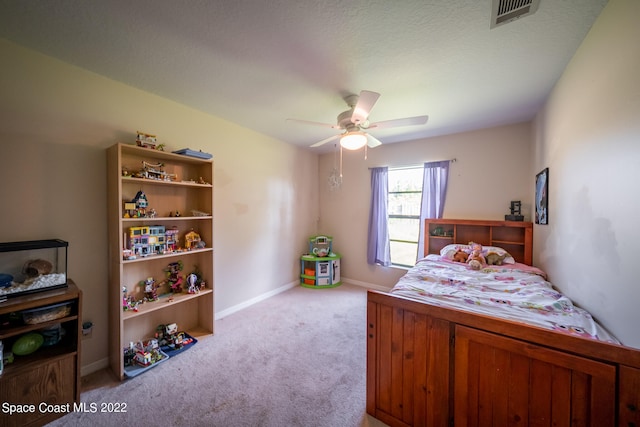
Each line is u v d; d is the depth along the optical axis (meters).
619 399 0.90
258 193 3.36
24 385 1.39
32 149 1.66
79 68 1.83
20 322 1.45
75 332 1.58
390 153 3.89
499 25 1.37
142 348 2.08
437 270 2.49
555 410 1.02
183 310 2.54
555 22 1.36
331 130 3.26
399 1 1.22
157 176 2.15
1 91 1.54
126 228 2.06
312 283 4.04
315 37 1.49
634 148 1.06
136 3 1.23
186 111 2.49
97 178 1.93
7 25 1.39
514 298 1.69
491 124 3.05
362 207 4.16
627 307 1.12
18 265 1.60
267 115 2.75
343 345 2.30
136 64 1.79
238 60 1.73
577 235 1.64
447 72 1.88
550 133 2.19
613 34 1.20
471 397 1.19
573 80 1.68
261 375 1.88
